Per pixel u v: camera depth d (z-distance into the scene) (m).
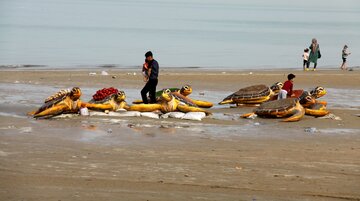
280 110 29.75
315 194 17.70
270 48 91.50
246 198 16.98
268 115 29.97
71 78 46.03
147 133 25.58
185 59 71.00
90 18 165.62
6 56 68.69
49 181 18.00
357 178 19.55
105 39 100.12
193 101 33.31
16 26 122.88
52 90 39.28
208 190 17.67
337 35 125.06
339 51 90.06
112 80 45.69
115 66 61.31
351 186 18.62
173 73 52.06
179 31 123.19
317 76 51.47
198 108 30.34
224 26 146.38
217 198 16.86
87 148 22.50
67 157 20.98
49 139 23.81
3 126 26.09
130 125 27.14
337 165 21.09
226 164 20.77
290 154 22.56
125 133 25.41
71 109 28.98
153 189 17.55
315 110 30.42
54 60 65.94
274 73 54.28
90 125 26.94
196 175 19.23
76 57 70.38
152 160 20.98
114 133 25.34
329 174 19.91
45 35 104.56
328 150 23.44
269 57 77.19
